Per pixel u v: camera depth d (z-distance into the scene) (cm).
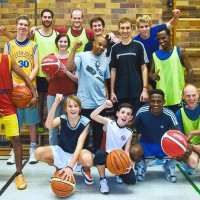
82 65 393
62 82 421
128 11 516
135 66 420
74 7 516
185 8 530
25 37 434
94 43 390
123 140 363
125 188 353
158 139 380
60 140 359
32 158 442
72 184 322
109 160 326
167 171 379
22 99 355
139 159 365
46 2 516
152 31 448
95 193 339
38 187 354
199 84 526
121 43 422
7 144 502
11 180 374
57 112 427
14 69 357
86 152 348
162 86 424
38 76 465
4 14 520
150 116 376
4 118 354
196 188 352
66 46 420
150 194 336
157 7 514
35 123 447
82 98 397
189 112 388
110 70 427
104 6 516
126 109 356
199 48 525
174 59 419
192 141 393
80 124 352
